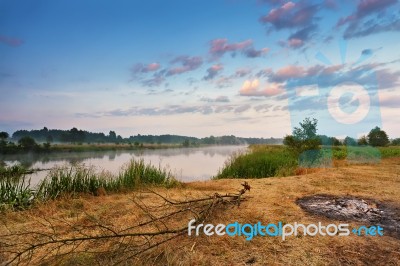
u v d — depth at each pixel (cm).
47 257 278
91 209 453
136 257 272
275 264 262
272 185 643
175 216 396
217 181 739
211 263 263
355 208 434
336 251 288
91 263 263
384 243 306
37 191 564
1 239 320
